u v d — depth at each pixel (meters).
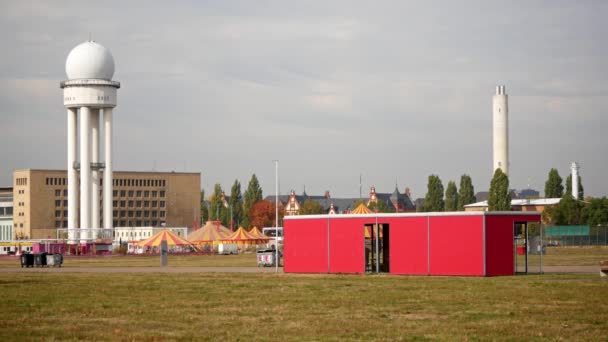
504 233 79.56
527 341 37.91
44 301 57.19
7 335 40.44
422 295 58.88
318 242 87.31
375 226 91.88
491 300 55.03
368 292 61.69
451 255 79.69
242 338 39.06
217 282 74.38
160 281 77.00
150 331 41.62
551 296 57.25
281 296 59.28
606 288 62.72
